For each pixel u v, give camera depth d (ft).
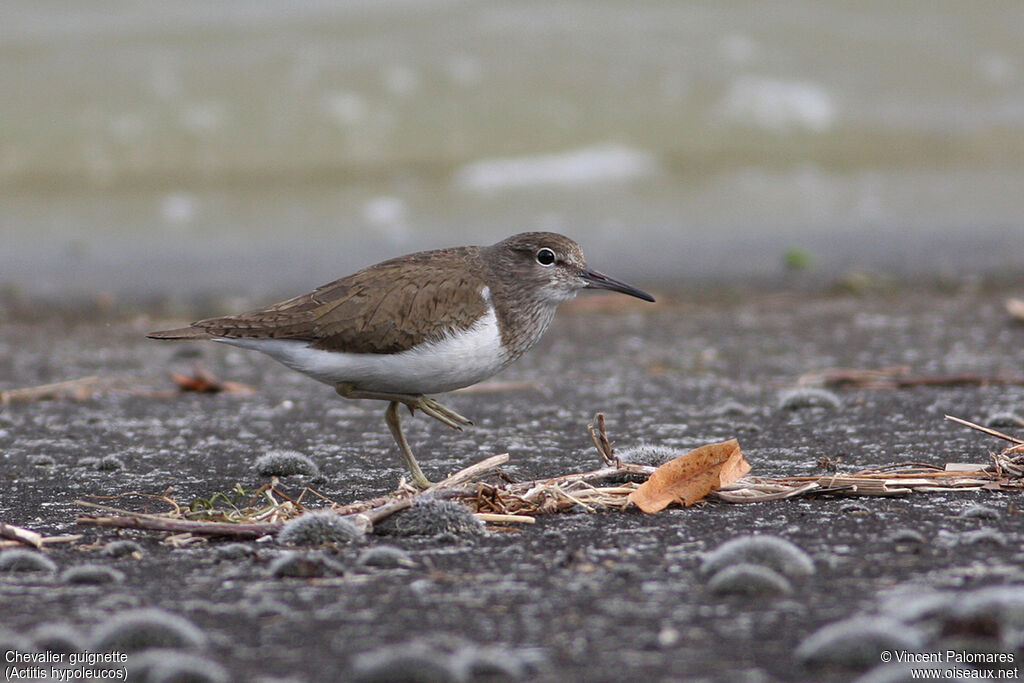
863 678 14.23
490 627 16.57
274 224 75.00
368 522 22.17
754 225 74.49
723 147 88.58
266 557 20.53
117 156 82.84
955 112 94.22
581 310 56.24
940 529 21.49
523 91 89.81
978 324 49.44
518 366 44.21
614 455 26.61
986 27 104.53
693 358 44.96
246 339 27.20
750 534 21.56
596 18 101.71
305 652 15.70
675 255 66.85
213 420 35.37
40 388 39.58
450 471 28.86
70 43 93.15
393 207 78.38
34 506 25.41
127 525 22.02
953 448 29.30
